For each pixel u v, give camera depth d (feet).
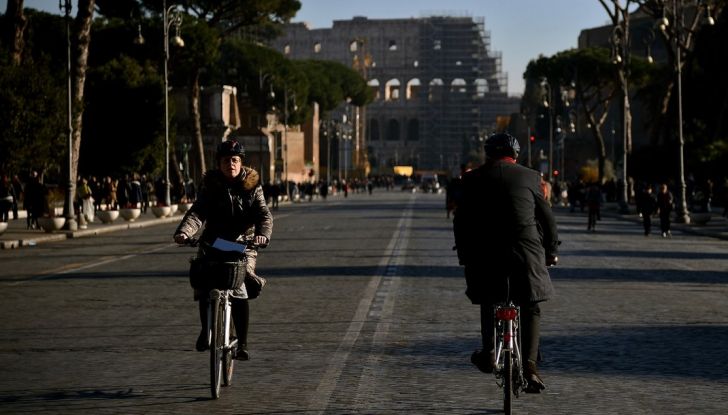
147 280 109.91
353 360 60.23
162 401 49.01
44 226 209.26
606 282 109.50
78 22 242.58
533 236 44.68
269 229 50.42
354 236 200.85
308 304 87.71
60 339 68.28
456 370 57.06
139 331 71.77
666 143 363.76
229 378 51.98
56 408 47.52
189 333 70.74
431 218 297.74
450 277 113.19
